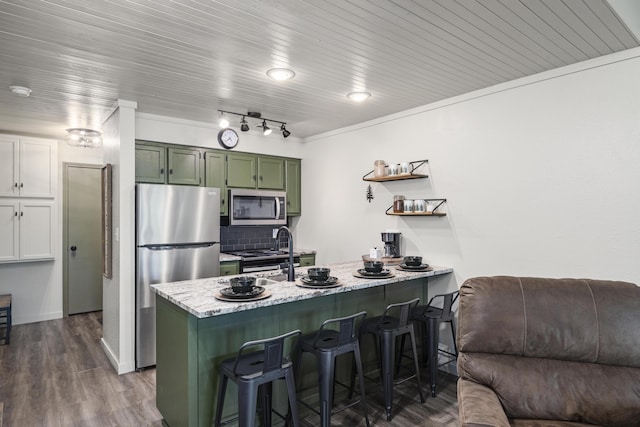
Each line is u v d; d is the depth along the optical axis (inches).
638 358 72.2
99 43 89.2
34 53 94.0
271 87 121.4
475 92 125.3
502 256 119.0
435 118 137.6
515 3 73.9
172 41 88.4
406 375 131.2
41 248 189.9
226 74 110.2
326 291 95.9
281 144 193.2
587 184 101.7
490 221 121.9
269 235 205.3
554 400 72.6
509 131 117.1
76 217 204.4
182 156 162.2
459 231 130.2
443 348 136.3
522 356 78.5
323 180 187.6
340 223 177.9
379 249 144.5
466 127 128.1
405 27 83.2
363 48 93.5
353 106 143.3
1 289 184.7
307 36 86.8
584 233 102.1
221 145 172.1
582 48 94.3
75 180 203.5
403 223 149.0
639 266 93.3
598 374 73.4
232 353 89.7
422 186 142.0
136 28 82.1
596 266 100.0
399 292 131.3
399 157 150.3
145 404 111.0
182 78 112.8
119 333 132.6
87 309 208.8
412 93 128.0
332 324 110.3
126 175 134.5
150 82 115.9
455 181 131.4
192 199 146.5
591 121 100.9
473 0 72.6
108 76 110.4
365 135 165.0
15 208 182.4
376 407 109.6
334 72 109.1
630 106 94.6
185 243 144.8
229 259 162.4
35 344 160.9
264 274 121.4
